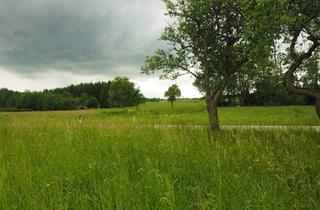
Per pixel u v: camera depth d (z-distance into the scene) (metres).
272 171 5.93
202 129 12.03
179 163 6.61
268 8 12.72
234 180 5.48
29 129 12.34
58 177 6.16
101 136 9.70
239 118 45.12
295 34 13.55
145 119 12.84
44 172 6.62
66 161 7.17
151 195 5.00
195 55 22.39
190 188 5.38
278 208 4.54
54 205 4.97
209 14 20.98
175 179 5.87
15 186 6.02
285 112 55.59
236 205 4.62
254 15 13.34
